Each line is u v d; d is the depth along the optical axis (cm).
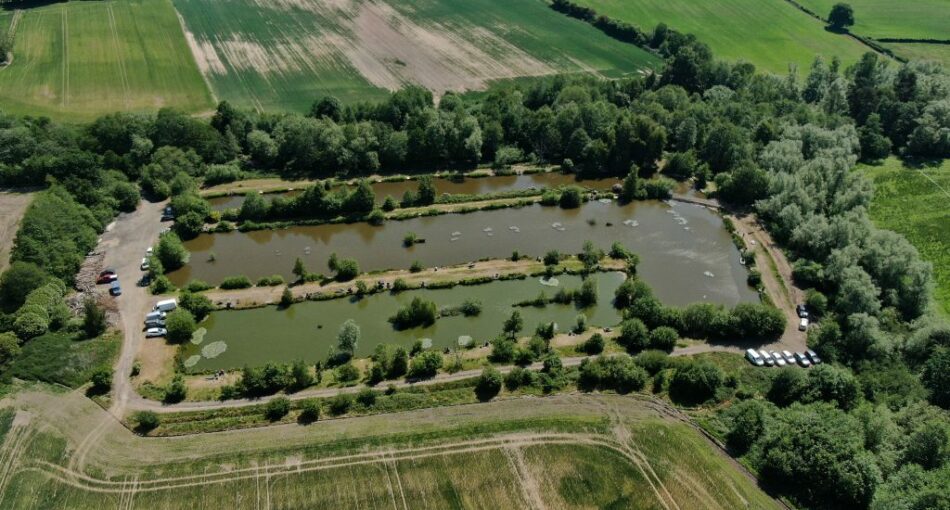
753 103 18862
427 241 14150
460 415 9769
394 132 16750
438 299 12331
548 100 19075
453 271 13000
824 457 8612
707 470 9019
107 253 13162
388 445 9231
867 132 17575
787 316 12019
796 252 13788
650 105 17900
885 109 18238
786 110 18550
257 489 8619
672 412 9944
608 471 8950
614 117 17625
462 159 17175
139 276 12594
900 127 17962
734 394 10275
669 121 17688
